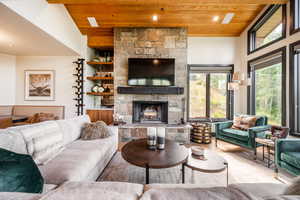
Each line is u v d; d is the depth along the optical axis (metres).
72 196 0.50
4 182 0.82
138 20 3.40
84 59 3.76
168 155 1.53
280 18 2.74
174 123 3.52
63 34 3.02
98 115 3.77
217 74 4.07
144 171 1.98
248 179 1.83
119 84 3.54
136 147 1.76
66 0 2.55
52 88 3.88
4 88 3.77
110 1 2.67
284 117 2.50
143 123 3.53
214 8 3.04
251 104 3.47
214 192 0.52
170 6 3.00
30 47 3.27
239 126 2.96
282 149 1.78
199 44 4.02
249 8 3.04
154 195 0.52
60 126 1.88
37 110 3.74
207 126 3.38
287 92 2.46
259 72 3.29
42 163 1.34
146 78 3.45
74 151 1.69
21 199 0.52
